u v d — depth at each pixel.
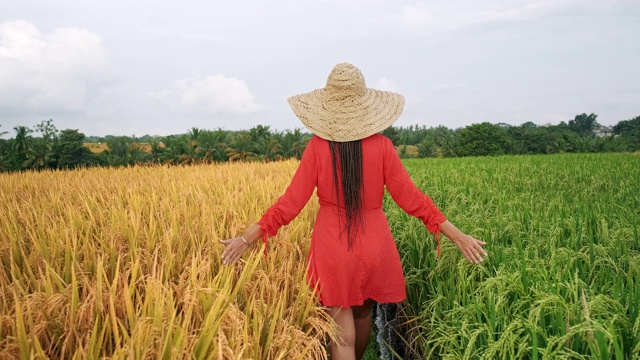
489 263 3.22
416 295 3.81
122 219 4.38
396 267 2.96
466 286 2.96
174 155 56.91
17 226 4.62
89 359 1.96
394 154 2.79
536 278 2.62
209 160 56.16
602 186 8.25
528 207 5.13
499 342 2.03
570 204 5.66
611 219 4.10
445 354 2.45
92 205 5.95
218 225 4.41
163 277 3.11
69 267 3.11
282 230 4.26
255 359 2.20
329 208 2.87
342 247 2.81
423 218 2.89
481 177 10.93
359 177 2.74
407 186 2.82
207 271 2.89
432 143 109.50
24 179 11.94
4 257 3.57
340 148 2.74
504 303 2.47
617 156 21.62
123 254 3.45
